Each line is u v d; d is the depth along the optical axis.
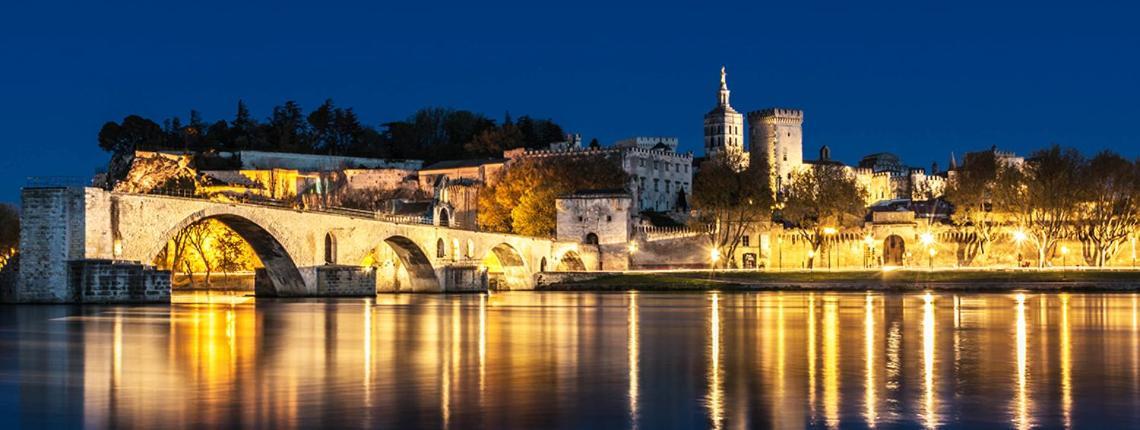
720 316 112.75
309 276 165.38
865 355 69.56
